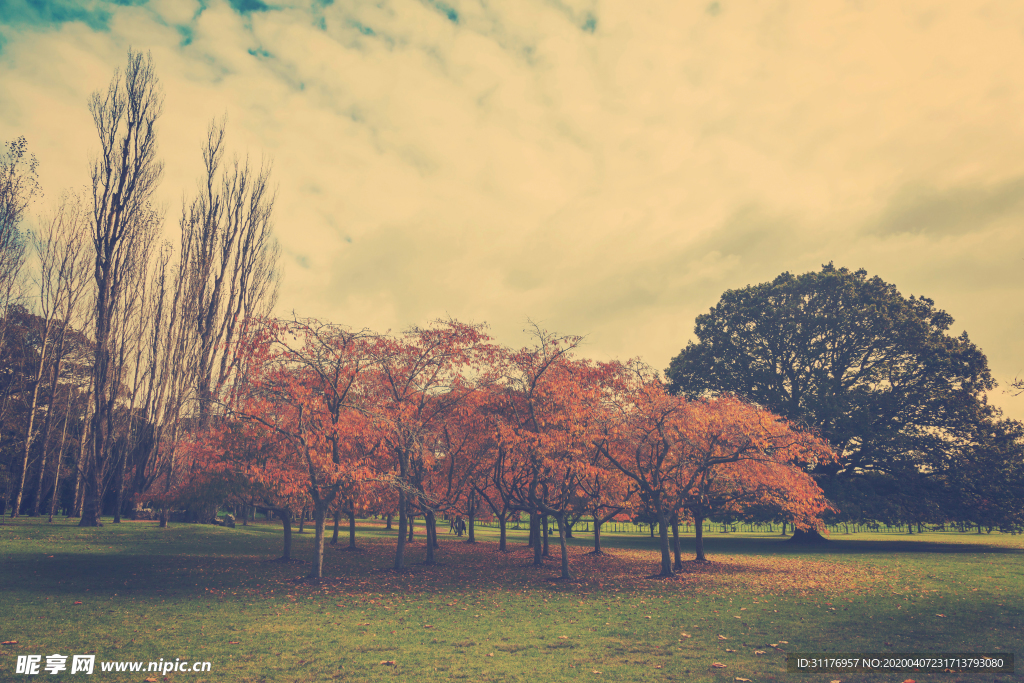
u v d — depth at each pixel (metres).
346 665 9.10
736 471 23.98
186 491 24.22
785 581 20.38
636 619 13.13
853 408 40.69
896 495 40.28
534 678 8.39
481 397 23.08
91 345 41.38
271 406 21.69
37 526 31.88
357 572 22.73
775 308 46.03
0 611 12.96
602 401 22.48
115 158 38.88
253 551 29.17
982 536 58.09
